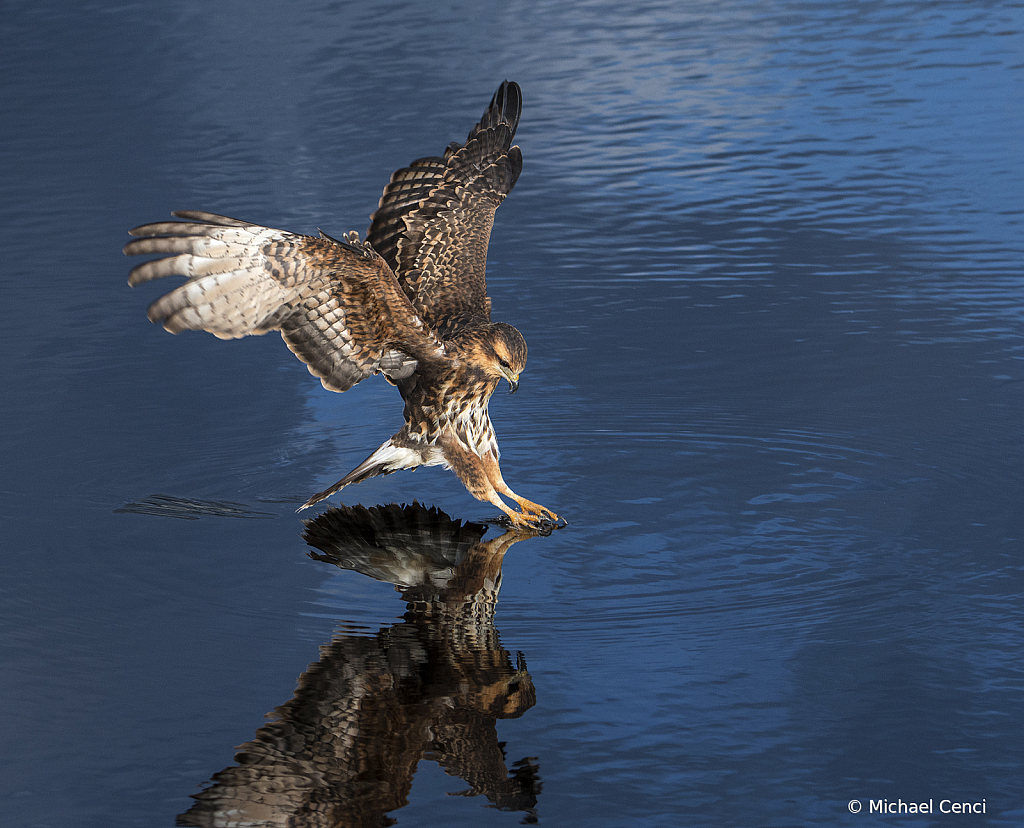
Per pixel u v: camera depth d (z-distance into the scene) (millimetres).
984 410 13055
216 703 8477
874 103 24547
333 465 12711
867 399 13508
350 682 8703
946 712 8086
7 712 8367
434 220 12398
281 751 7910
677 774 7562
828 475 11984
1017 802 7203
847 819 7102
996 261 17141
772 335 15375
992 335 14906
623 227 19484
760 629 9297
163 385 14734
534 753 7828
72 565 10609
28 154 23719
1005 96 24172
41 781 7637
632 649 9078
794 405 13508
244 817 7254
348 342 10625
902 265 17250
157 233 9383
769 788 7398
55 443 13141
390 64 28781
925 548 10461
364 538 11203
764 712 8188
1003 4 31281
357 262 9992
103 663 8984
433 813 7266
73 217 20422
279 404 14227
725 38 30141
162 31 32500
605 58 28891
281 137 23828
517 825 7113
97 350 15750
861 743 7809
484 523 11531
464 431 11320
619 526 11250
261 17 33750
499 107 12898
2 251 19188
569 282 17469
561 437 13180
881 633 9133
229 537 11172
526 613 9711
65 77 28703
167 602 9945
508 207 20703
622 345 15391
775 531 10969
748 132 23562
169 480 12352
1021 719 7977
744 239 18656
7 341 15992
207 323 9797
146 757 7891
